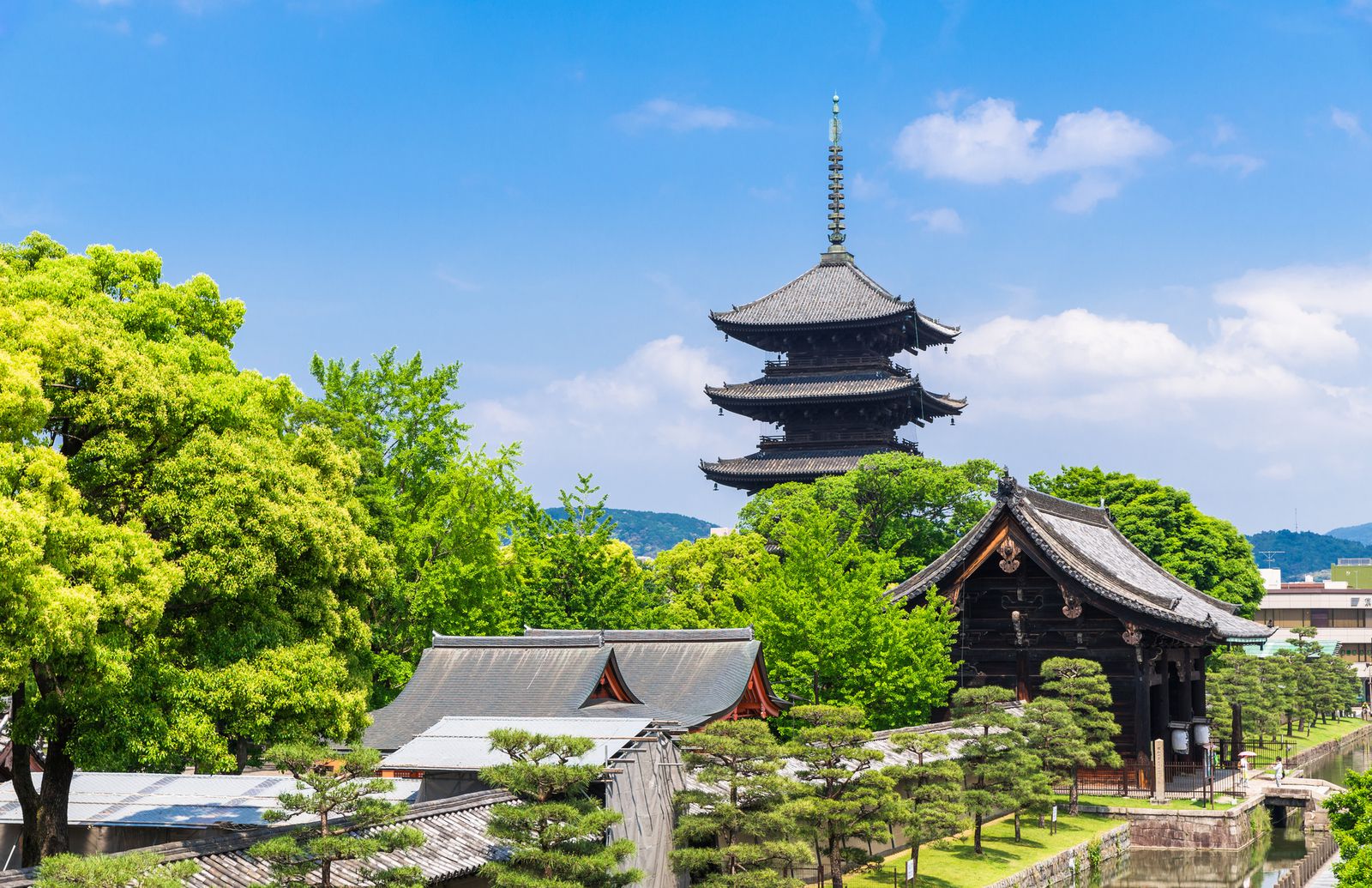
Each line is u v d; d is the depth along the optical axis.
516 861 30.31
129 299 39.56
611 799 35.12
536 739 30.97
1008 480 67.06
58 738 33.22
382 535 59.03
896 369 129.25
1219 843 57.09
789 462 124.50
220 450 33.94
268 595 34.44
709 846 39.19
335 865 29.48
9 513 27.16
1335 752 112.94
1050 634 67.56
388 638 59.44
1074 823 56.97
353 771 28.11
